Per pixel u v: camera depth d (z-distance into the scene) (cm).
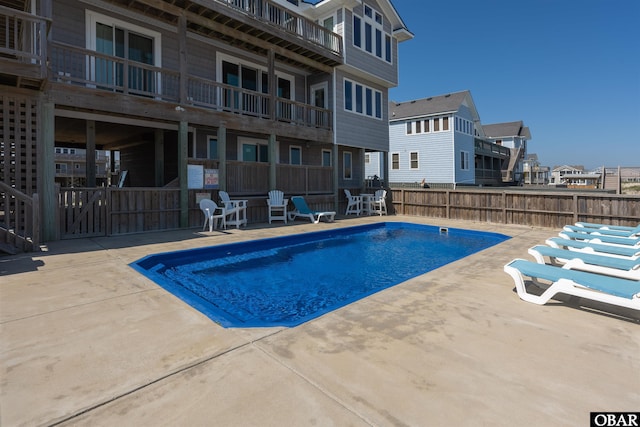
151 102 854
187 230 898
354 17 1395
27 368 221
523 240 778
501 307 340
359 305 346
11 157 678
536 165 5956
